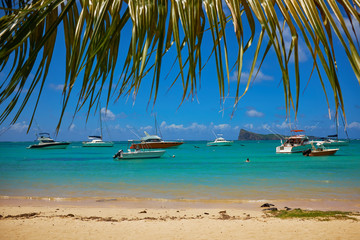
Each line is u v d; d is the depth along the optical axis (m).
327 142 98.19
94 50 1.18
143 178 26.80
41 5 1.19
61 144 99.31
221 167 37.09
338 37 1.05
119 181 24.89
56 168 37.34
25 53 1.43
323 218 10.78
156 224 10.23
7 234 8.98
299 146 61.19
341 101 1.06
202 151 82.38
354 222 10.17
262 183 23.00
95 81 1.21
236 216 11.64
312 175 27.95
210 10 1.17
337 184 22.12
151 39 1.20
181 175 28.89
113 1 1.23
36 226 9.90
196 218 11.29
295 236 8.73
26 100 1.32
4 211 12.75
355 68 1.01
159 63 1.14
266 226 9.86
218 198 16.81
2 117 1.26
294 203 14.99
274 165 39.25
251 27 1.21
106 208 13.70
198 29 1.28
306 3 1.09
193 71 1.15
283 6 1.15
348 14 1.13
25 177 27.91
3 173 31.58
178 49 1.16
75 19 1.44
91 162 46.75
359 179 24.83
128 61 1.25
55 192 19.39
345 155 56.75
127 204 15.07
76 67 1.21
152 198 16.67
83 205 14.80
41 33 1.43
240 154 65.81
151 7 1.20
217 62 1.14
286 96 1.12
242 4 1.24
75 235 8.92
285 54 1.12
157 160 48.84
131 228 9.72
